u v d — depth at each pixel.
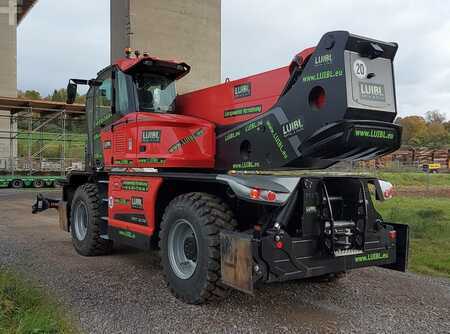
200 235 4.33
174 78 6.36
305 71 4.20
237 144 5.03
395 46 4.22
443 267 6.12
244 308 4.41
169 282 4.73
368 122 3.99
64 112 26.03
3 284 4.10
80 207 7.00
